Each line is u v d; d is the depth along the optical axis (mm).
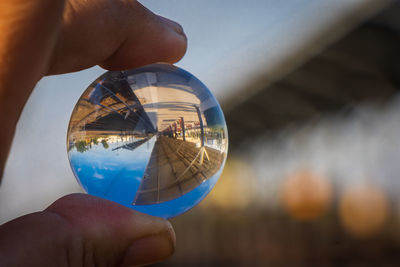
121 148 149
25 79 110
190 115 154
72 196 152
